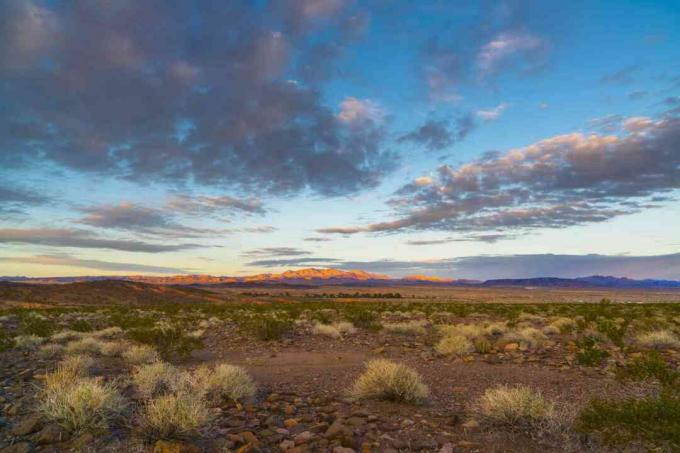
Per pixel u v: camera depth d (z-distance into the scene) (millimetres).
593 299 123875
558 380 9992
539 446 5523
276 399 8094
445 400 8297
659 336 14867
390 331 20734
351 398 8164
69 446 5105
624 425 5277
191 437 5543
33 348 15055
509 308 42719
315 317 28344
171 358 13500
